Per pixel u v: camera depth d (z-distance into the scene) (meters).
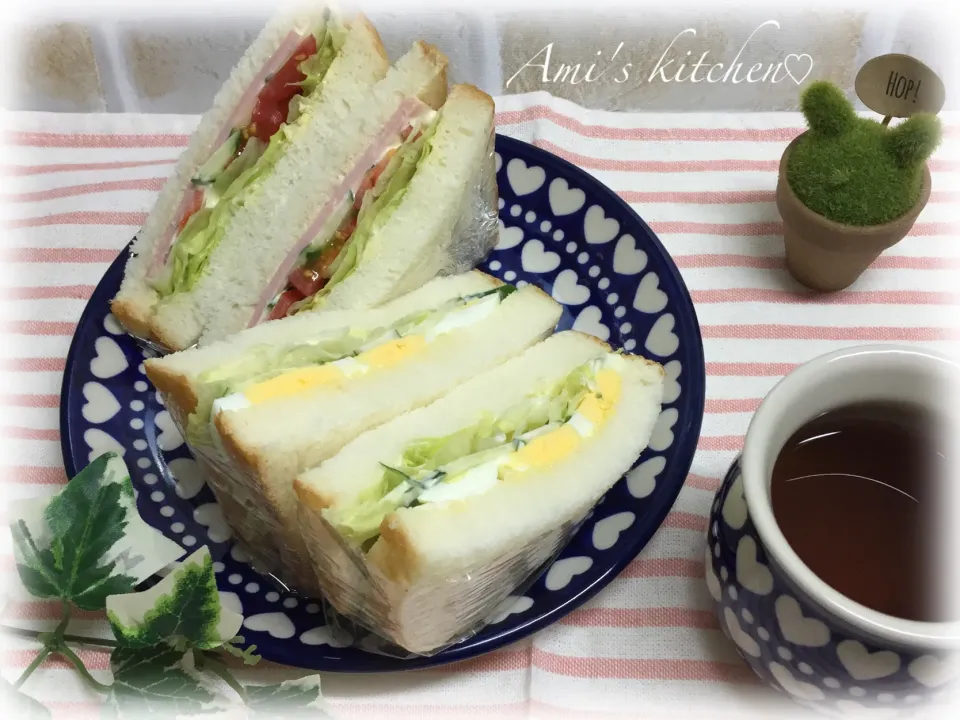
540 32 0.41
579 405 0.26
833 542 0.22
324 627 0.25
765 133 0.36
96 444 0.29
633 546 0.25
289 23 0.31
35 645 0.26
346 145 0.30
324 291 0.30
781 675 0.22
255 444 0.24
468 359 0.27
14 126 0.37
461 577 0.22
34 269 0.34
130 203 0.35
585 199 0.33
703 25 0.42
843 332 0.31
